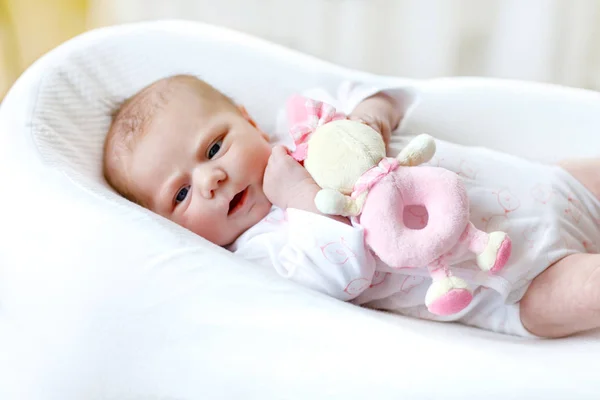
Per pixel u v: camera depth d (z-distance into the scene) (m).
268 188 1.03
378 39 1.90
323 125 0.97
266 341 0.84
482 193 1.06
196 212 1.10
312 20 1.90
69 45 1.34
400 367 0.78
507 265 0.97
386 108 1.17
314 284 0.95
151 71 1.42
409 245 0.84
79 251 0.93
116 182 1.17
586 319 0.94
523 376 0.76
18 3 1.68
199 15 1.96
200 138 1.12
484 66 1.87
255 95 1.46
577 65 1.77
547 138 1.34
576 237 1.06
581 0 1.68
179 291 0.88
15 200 1.02
